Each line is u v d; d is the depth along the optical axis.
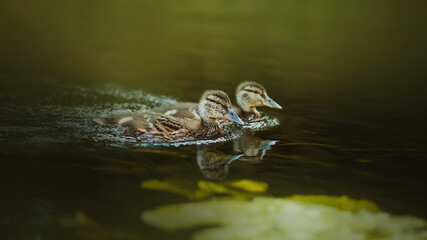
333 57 24.56
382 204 7.88
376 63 23.61
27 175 8.02
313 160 9.95
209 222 6.89
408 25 34.59
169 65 20.39
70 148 9.53
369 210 7.63
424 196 8.24
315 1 43.38
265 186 8.37
